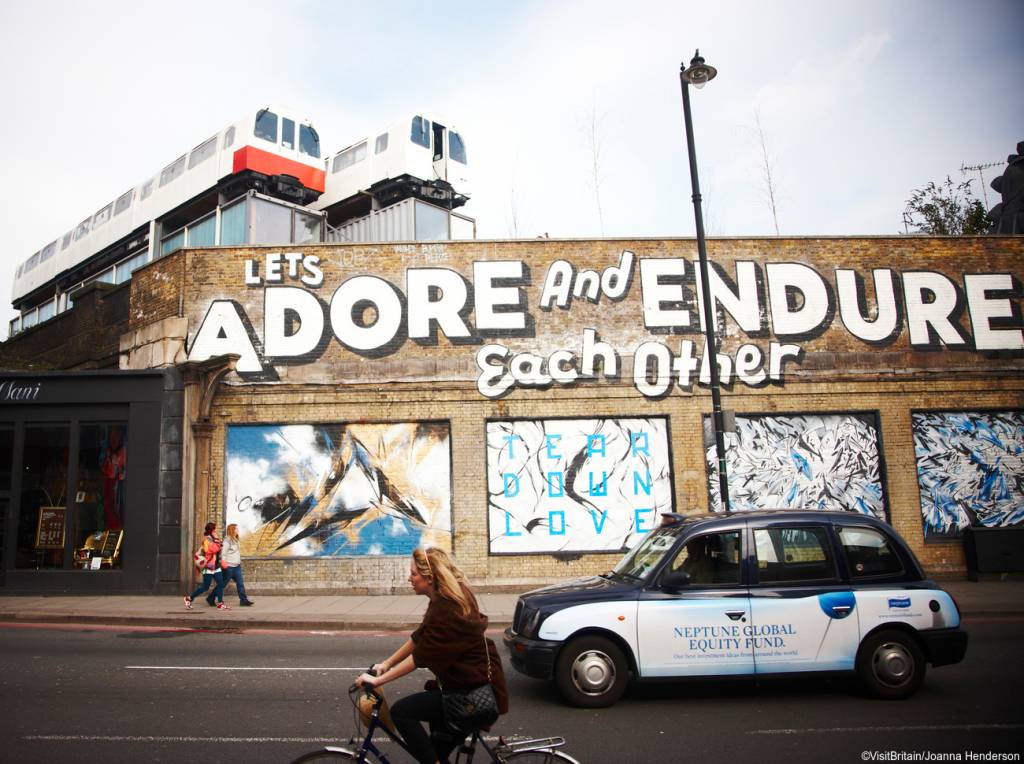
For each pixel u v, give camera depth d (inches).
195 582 632.4
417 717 159.9
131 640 450.6
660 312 679.1
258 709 282.2
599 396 663.8
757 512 309.7
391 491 647.8
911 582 295.3
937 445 673.0
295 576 634.8
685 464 657.0
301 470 650.2
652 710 277.7
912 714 267.3
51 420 666.2
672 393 666.8
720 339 677.9
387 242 681.6
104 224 1227.9
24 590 638.5
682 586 285.3
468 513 643.5
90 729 256.2
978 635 429.1
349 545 639.8
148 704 290.0
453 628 157.8
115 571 638.5
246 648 420.2
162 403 661.9
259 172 983.6
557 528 644.7
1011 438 677.9
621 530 647.1
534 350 668.7
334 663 372.5
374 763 175.9
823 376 674.8
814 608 285.7
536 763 160.7
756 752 229.3
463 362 664.4
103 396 663.8
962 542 657.6
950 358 687.1
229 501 644.1
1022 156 902.4
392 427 657.0
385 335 668.7
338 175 1105.4
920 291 695.1
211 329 669.3
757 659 281.6
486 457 652.1
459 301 673.6
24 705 288.8
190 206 1058.1
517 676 341.4
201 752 231.6
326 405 658.2
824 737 243.1
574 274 681.0
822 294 688.4
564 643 283.3
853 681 319.9
